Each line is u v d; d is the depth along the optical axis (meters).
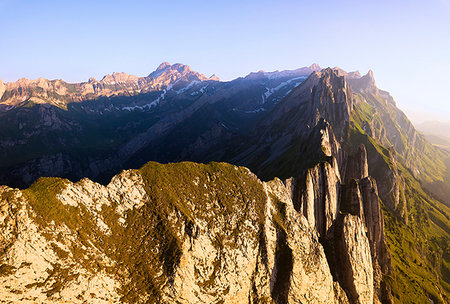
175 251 76.12
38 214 65.81
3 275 57.69
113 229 75.62
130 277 71.88
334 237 111.31
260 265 88.25
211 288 78.25
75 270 64.94
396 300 121.19
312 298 90.69
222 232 86.56
